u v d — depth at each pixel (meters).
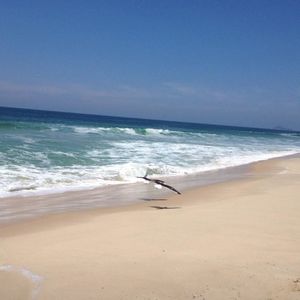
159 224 9.30
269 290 5.54
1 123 35.44
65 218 10.05
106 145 27.72
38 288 5.70
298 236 8.30
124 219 9.91
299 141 74.19
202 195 13.98
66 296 5.46
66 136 32.06
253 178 19.17
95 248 7.45
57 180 14.92
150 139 38.66
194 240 7.91
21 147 21.44
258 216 10.13
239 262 6.62
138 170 18.11
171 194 14.16
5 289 5.67
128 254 7.07
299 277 5.97
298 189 15.28
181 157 25.69
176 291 5.57
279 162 27.84
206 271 6.23
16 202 11.52
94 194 13.46
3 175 14.59
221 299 5.31
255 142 53.66
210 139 49.50
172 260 6.73
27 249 7.41
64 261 6.74
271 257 6.88
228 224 9.24
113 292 5.57
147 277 6.04
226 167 23.27
